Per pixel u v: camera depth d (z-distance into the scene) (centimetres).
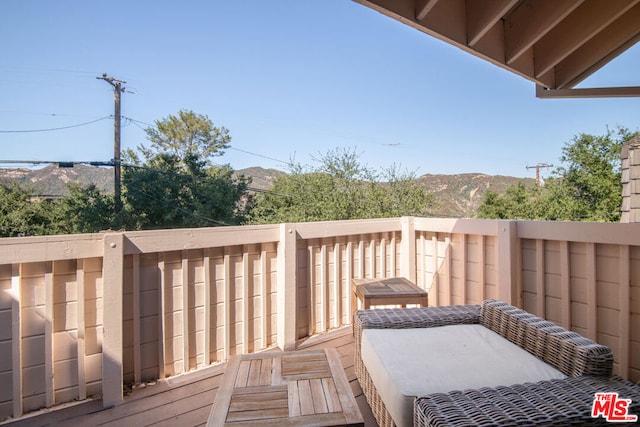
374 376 153
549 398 103
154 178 1527
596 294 218
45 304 173
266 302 253
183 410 178
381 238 319
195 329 222
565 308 231
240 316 241
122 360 188
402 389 123
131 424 166
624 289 206
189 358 219
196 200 1599
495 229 260
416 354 151
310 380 140
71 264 181
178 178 1574
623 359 206
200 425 166
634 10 232
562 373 132
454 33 202
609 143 1348
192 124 2109
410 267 321
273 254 257
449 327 186
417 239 327
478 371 134
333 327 292
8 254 159
